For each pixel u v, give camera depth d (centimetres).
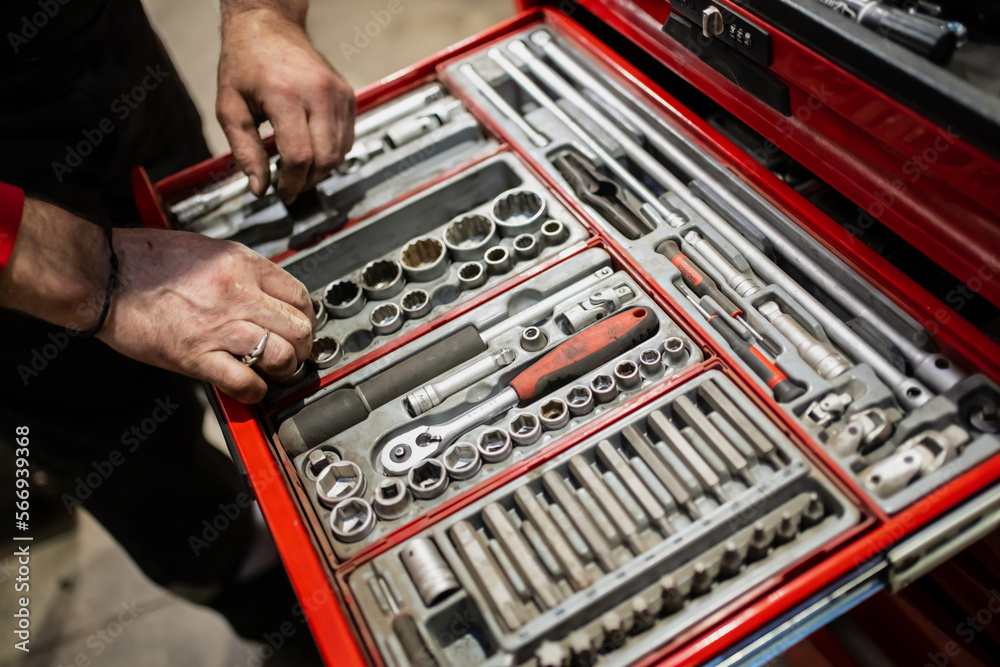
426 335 104
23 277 88
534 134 122
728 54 98
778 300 96
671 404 90
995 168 70
